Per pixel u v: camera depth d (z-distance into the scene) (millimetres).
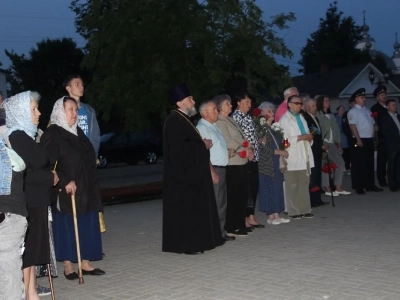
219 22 15898
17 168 4934
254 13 16219
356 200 11898
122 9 15781
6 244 4902
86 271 7047
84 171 6750
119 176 23469
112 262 7645
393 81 42656
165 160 8023
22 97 5598
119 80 15688
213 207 8023
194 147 7895
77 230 6664
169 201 7969
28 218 5645
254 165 9211
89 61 16141
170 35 15344
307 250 7734
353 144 12750
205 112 8422
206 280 6570
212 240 7859
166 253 8023
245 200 8844
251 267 7020
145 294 6168
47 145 6562
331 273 6594
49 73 42688
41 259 5723
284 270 6809
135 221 10750
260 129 9375
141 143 29062
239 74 15695
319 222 9672
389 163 12984
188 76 15602
